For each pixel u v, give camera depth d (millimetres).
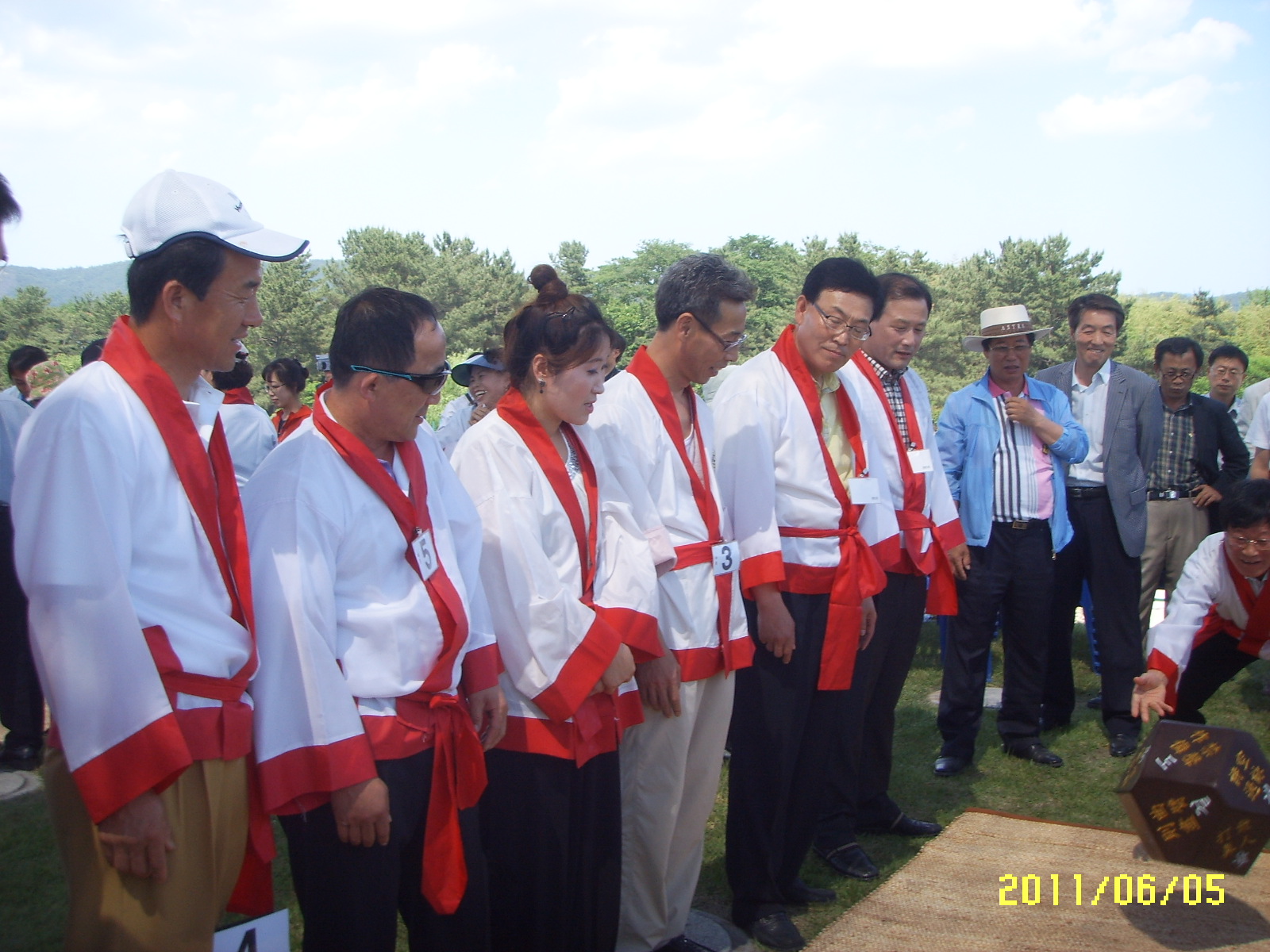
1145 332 60500
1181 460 5602
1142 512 4738
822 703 3141
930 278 60938
